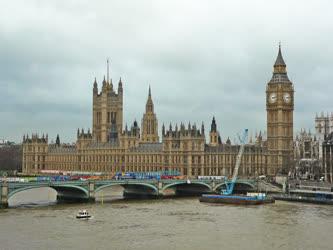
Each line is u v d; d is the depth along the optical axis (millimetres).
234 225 191875
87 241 162500
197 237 170125
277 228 185875
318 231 180500
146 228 184500
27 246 155000
